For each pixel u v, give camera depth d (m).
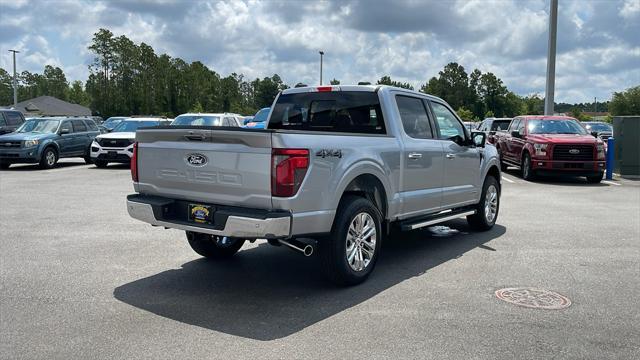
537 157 16.11
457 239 8.12
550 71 21.39
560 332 4.50
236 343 4.23
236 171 5.05
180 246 7.42
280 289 5.61
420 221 6.98
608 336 4.43
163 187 5.62
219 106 124.88
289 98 7.32
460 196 7.83
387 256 7.05
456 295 5.43
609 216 10.20
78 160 23.30
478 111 126.88
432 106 7.47
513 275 6.15
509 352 4.10
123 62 106.12
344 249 5.52
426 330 4.51
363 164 5.71
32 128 19.77
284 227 4.89
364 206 5.71
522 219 9.86
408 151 6.57
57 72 158.50
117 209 10.41
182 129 5.32
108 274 6.08
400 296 5.40
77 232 8.28
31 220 9.25
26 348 4.12
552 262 6.74
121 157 19.02
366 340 4.30
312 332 4.46
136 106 106.75
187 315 4.84
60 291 5.47
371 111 6.61
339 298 5.34
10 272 6.11
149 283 5.77
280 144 4.86
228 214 4.97
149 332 4.45
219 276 6.07
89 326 4.56
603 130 32.91
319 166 5.14
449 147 7.49
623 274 6.21
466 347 4.18
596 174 15.84
